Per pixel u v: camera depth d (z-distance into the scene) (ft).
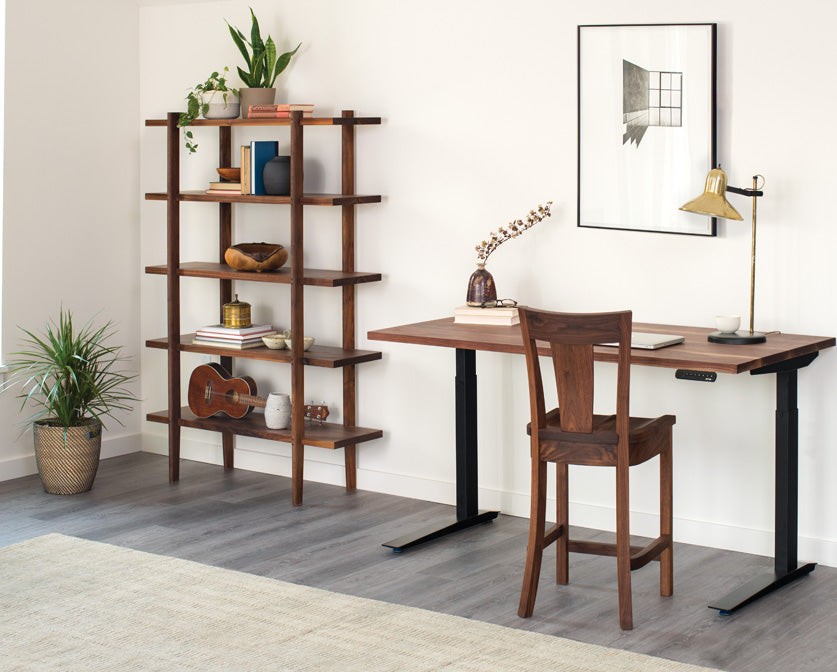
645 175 13.91
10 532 14.39
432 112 15.47
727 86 13.33
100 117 17.81
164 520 14.98
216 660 10.47
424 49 15.44
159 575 12.76
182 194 16.56
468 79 15.14
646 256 14.06
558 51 14.40
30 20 16.74
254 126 17.10
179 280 17.33
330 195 16.11
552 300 14.80
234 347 16.55
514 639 10.97
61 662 10.41
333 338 16.72
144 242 18.58
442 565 13.20
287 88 16.71
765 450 13.51
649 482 14.26
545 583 12.58
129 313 18.57
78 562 13.17
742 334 12.72
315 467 17.04
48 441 15.98
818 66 12.76
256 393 17.04
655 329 13.47
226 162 17.19
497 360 15.26
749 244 13.38
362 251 16.30
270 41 16.40
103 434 18.34
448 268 15.57
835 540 13.15
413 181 15.72
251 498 16.08
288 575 12.84
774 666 10.41
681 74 13.51
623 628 11.25
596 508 14.71
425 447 16.02
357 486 16.66
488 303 14.48
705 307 13.73
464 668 10.30
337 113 16.28
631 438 11.27
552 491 15.05
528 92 14.70
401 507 15.65
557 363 11.21
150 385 18.72
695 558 13.47
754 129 13.21
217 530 14.55
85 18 17.46
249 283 17.51
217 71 17.46
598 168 14.23
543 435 11.40
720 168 13.33
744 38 13.16
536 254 14.85
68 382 16.17
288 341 16.21
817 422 13.12
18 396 16.99
